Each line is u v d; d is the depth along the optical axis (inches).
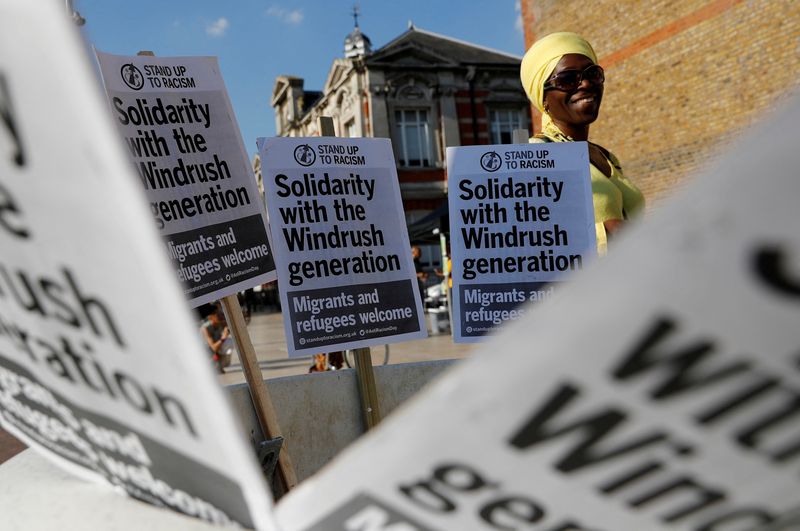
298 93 1346.0
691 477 17.3
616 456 17.1
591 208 105.7
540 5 521.0
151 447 24.4
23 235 20.2
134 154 76.6
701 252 12.9
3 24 16.3
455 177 107.3
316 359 252.1
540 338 14.9
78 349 23.0
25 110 17.2
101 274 19.6
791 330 13.4
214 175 84.1
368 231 100.4
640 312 13.9
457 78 1021.8
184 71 83.5
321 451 74.0
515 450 17.2
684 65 417.7
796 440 15.9
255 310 1032.8
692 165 416.8
